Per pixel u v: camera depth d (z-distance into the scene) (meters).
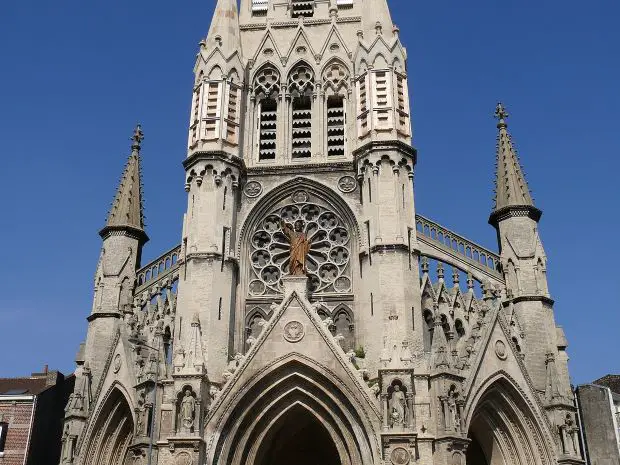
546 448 49.41
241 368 47.94
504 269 55.84
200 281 51.81
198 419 45.62
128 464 52.78
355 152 56.12
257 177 57.91
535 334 53.06
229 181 55.75
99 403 53.09
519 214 56.91
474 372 48.56
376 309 50.47
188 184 56.12
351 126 59.41
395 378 45.47
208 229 53.41
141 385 49.47
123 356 53.31
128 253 58.78
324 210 56.97
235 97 58.97
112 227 59.28
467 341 51.16
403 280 50.84
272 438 49.97
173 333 54.28
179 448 44.88
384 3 61.66
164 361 50.47
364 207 54.53
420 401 46.38
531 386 50.47
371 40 59.69
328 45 62.50
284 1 64.94
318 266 55.22
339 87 61.12
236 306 53.94
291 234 52.50
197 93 59.38
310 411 48.41
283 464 54.75
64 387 67.94
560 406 50.16
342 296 54.03
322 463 54.66
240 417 47.56
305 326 48.75
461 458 45.12
